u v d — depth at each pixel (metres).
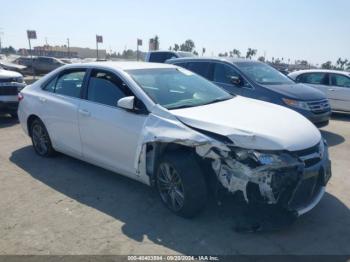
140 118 4.24
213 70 8.73
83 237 3.64
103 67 4.96
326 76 11.37
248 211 3.83
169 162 3.91
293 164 3.40
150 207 4.28
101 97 4.84
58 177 5.22
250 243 3.53
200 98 4.66
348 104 11.02
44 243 3.53
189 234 3.68
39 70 31.19
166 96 4.43
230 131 3.57
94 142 4.89
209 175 3.83
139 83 4.49
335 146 7.27
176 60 9.50
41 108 5.74
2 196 4.59
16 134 7.89
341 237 3.65
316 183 3.74
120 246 3.48
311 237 3.64
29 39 18.55
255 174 3.39
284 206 3.45
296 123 3.95
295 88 8.04
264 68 8.84
